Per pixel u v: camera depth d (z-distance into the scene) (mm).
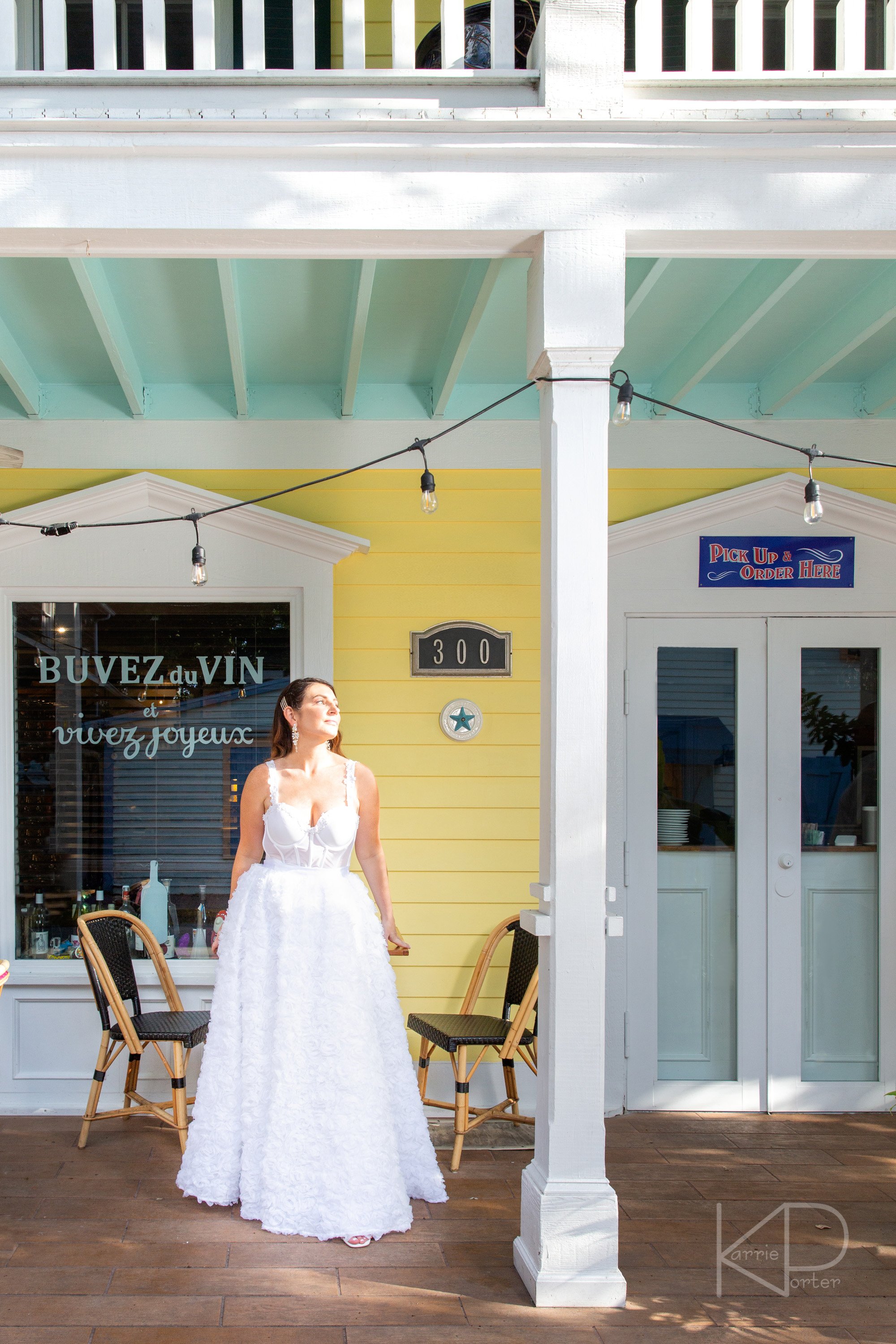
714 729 4926
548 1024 3059
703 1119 4738
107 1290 3049
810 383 4680
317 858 3625
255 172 3018
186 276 3703
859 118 3027
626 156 3062
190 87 3094
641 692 4887
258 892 3670
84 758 4750
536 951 4359
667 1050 4887
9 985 4613
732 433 4934
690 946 4910
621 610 4855
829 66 4438
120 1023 4035
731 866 4930
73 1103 4629
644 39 3201
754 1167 4121
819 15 4438
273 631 4805
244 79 3086
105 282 3707
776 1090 4852
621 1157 4219
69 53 4262
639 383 4918
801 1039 4910
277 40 4477
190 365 4535
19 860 4715
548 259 3059
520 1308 2975
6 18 3100
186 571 4707
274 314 4000
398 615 4820
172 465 4766
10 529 4637
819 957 4945
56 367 4559
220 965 3736
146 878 4758
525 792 4816
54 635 4738
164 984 4457
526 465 4852
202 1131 3672
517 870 4801
